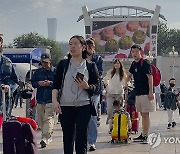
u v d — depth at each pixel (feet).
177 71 190.19
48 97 28.55
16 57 48.55
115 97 33.65
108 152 25.32
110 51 165.17
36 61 50.01
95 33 165.89
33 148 18.57
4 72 21.35
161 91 73.26
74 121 18.39
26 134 18.49
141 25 164.45
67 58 18.67
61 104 18.30
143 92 27.96
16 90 21.98
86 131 18.10
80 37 18.48
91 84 18.48
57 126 40.22
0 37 21.33
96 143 29.09
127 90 32.78
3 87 20.39
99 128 39.50
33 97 34.96
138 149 26.37
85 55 18.81
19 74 75.82
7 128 18.40
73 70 18.25
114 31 165.27
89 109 18.31
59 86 18.49
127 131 28.96
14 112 63.21
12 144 18.33
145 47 164.45
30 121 19.12
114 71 33.53
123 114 29.19
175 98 40.27
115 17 164.66
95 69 18.65
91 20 165.48
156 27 164.04
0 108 20.49
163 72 191.31
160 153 24.98
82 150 17.97
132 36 164.86
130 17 164.25
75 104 18.12
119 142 29.09
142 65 27.78
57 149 26.68
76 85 18.11
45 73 29.19
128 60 163.32
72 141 18.52
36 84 28.86
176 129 38.04
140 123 41.16
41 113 29.01
